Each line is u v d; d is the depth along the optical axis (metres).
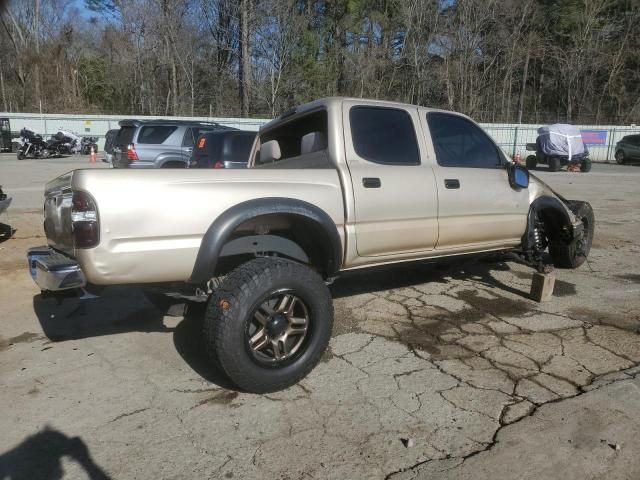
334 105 3.97
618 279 5.78
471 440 2.82
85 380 3.49
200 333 4.29
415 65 38.28
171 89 40.00
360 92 37.78
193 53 38.59
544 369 3.62
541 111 44.81
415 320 4.55
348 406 3.16
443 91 38.78
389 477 2.54
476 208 4.56
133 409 3.14
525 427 2.92
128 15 39.81
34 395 3.29
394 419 3.02
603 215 10.26
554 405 3.14
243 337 3.09
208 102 39.44
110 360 3.79
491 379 3.48
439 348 3.97
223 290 3.12
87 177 2.92
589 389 3.33
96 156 24.47
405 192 4.06
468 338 4.15
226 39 37.69
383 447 2.77
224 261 3.65
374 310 4.80
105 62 41.72
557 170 20.81
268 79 36.28
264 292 3.13
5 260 6.39
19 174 16.27
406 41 39.06
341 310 4.80
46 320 4.57
